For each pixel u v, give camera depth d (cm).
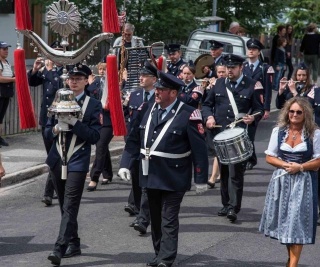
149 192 991
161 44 1505
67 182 1001
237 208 1248
